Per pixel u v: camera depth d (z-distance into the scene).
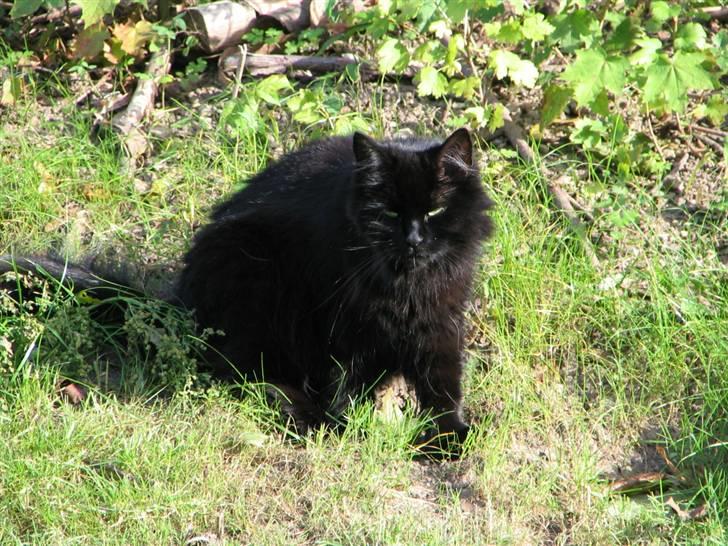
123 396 5.69
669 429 5.67
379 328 5.70
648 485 5.29
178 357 5.63
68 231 6.86
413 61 7.71
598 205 6.75
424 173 5.28
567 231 6.64
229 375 5.84
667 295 6.18
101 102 7.80
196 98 7.86
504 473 5.29
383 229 5.38
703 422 5.58
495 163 6.92
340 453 5.36
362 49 7.98
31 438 5.11
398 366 5.88
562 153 7.29
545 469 5.31
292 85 7.66
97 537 4.75
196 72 7.95
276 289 5.90
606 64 6.30
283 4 7.98
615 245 6.61
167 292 6.38
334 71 7.85
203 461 5.19
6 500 4.82
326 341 5.94
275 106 7.64
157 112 7.70
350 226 5.47
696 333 5.95
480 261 6.05
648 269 6.33
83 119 7.60
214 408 5.57
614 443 5.61
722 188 6.94
